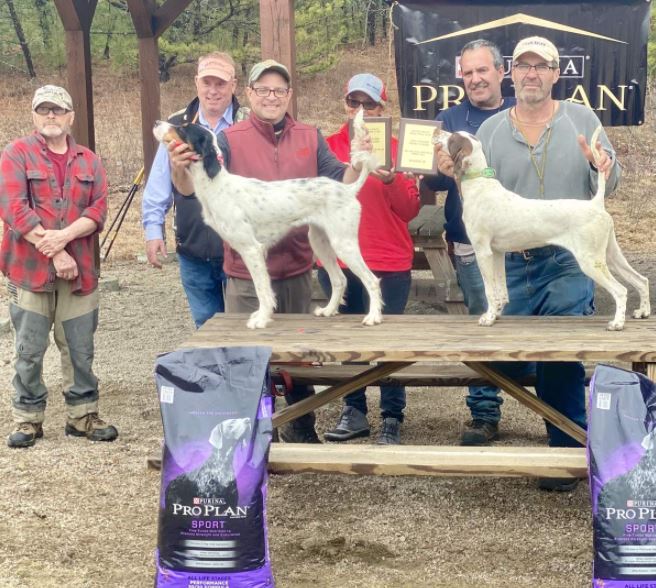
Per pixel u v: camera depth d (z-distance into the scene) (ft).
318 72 70.59
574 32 22.94
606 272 11.47
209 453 9.49
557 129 12.84
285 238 13.82
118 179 47.70
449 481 13.97
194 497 9.41
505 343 10.87
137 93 68.69
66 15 26.32
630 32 22.84
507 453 10.66
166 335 23.65
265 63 13.25
